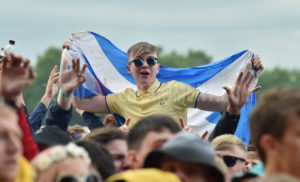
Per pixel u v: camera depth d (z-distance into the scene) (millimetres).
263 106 5141
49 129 7094
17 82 6191
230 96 8367
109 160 6395
